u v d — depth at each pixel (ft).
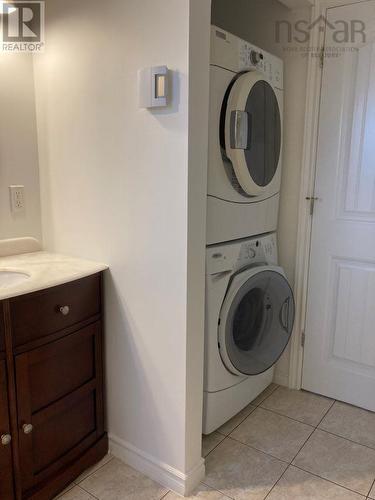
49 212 6.01
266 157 6.31
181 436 5.01
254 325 6.93
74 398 5.15
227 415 6.28
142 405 5.34
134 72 4.65
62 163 5.66
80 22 5.05
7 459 4.39
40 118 5.81
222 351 5.86
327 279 6.97
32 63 5.72
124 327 5.33
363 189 6.43
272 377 7.63
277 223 7.30
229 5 7.33
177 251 4.67
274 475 5.39
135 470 5.50
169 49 4.33
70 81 5.32
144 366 5.23
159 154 4.62
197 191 4.61
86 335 5.23
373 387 6.79
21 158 5.81
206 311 5.64
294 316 7.12
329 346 7.14
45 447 4.84
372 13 5.99
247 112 5.55
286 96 6.89
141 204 4.89
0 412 4.25
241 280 5.93
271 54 6.46
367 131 6.28
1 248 5.72
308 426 6.46
